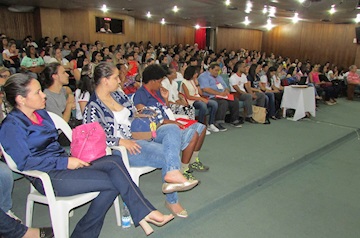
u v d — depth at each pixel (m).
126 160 1.76
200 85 4.10
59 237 1.43
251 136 3.77
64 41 8.72
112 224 1.78
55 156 1.57
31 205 1.57
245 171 2.64
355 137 4.26
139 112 2.02
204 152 3.10
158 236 1.75
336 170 2.99
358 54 10.56
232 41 14.23
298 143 3.56
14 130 1.43
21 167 1.44
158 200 2.06
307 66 7.77
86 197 1.49
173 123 2.09
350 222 2.05
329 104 6.57
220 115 3.96
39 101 1.50
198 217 2.00
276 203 2.27
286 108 4.95
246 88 4.61
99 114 1.78
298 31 12.30
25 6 9.48
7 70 2.30
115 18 10.70
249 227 1.93
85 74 2.75
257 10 8.80
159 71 2.28
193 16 10.74
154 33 12.84
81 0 8.15
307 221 2.04
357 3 6.80
